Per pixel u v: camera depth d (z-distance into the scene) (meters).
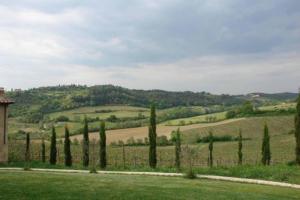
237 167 44.78
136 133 113.75
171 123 132.38
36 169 50.09
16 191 24.31
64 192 24.66
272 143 105.50
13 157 67.56
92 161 68.88
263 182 37.00
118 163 72.50
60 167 55.00
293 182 36.81
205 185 31.36
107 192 25.31
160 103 182.50
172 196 25.14
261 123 123.12
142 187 27.97
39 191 24.56
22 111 145.00
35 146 85.62
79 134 115.25
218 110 165.12
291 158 83.25
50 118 135.62
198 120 135.88
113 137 109.38
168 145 105.19
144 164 69.94
